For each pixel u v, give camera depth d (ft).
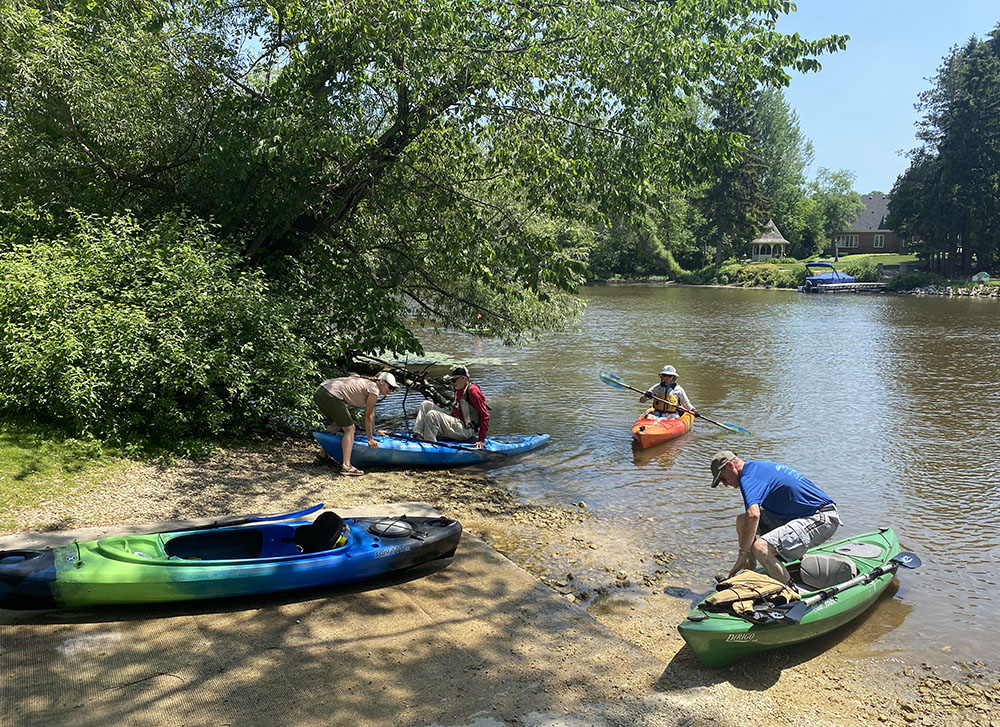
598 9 34.86
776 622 16.52
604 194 37.35
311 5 33.99
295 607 18.04
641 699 15.07
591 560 23.00
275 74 41.29
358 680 14.96
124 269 30.53
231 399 32.14
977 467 33.86
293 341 33.55
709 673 16.39
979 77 181.78
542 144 36.19
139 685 14.15
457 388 34.91
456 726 13.65
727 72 35.86
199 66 37.93
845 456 35.65
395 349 41.63
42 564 16.30
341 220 43.62
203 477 26.71
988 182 182.70
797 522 19.36
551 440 38.40
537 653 16.62
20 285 27.07
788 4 35.50
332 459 31.68
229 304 30.76
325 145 34.37
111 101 36.14
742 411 46.14
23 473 23.39
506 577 20.74
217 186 37.96
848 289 190.49
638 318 111.65
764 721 14.70
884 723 14.93
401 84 35.99
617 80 35.53
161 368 28.30
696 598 20.57
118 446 27.14
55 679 14.11
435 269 48.80
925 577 22.22
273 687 14.46
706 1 35.27
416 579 20.24
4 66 33.58
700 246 256.93
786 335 88.74
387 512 25.14
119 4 37.35
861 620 19.45
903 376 59.21
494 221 41.63
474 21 35.24
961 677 16.79
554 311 52.90
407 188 41.24
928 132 191.83
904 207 198.39
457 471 32.27
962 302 152.05
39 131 35.65
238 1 37.60
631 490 30.32
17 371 26.07
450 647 16.58
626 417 44.27
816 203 289.12
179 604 17.70
